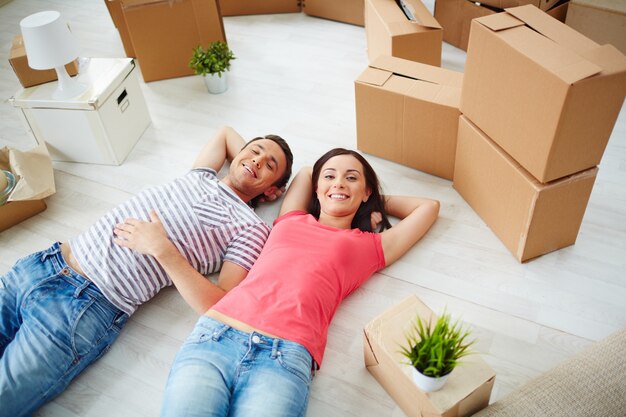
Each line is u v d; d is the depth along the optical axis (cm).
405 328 134
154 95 268
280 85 267
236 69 280
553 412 116
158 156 231
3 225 199
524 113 147
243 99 260
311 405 145
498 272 173
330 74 272
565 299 164
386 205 190
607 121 142
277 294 146
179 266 154
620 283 167
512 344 154
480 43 157
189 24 260
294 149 228
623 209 189
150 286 164
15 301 155
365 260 165
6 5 348
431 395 121
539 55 139
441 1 273
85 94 210
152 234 156
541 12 158
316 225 168
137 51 265
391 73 203
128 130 232
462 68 263
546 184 152
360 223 180
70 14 338
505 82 151
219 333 136
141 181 219
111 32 318
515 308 163
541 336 155
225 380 130
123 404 148
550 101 136
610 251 176
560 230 169
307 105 253
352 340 159
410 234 175
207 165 201
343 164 179
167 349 161
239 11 325
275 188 197
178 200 171
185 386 127
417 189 205
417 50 232
